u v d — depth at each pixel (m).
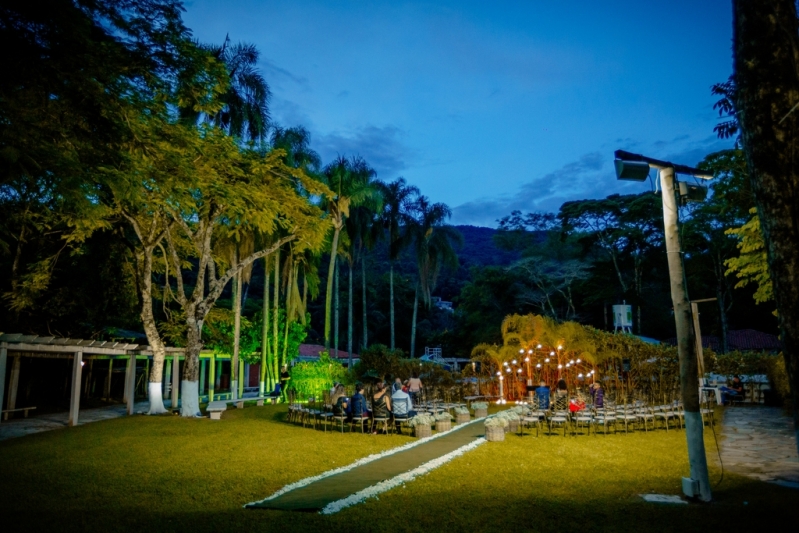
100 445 13.05
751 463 10.38
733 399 23.06
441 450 12.02
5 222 13.22
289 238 22.95
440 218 51.53
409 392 22.27
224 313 27.66
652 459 10.77
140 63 11.09
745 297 48.41
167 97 13.08
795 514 6.80
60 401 29.14
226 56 24.45
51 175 9.26
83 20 8.77
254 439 13.92
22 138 8.51
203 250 20.62
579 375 23.78
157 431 15.50
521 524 6.51
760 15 4.43
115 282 26.84
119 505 7.62
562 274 54.47
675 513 6.94
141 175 11.48
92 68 9.22
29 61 8.41
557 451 11.71
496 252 148.50
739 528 6.29
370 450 12.15
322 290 66.12
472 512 7.03
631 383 23.23
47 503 7.73
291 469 10.09
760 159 4.34
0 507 7.50
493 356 26.08
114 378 35.28
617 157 8.45
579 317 56.03
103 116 10.02
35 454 11.88
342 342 64.00
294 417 18.30
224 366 44.81
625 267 53.44
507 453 11.48
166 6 10.91
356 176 33.38
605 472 9.57
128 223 22.50
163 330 27.17
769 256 4.31
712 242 45.28
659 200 49.31
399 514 6.94
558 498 7.76
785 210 4.22
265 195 20.14
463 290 60.44
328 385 27.62
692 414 7.86
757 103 4.38
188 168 14.05
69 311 25.86
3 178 9.12
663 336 54.00
